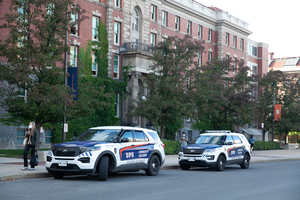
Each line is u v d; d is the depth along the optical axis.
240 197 9.80
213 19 52.66
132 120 37.56
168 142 28.72
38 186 10.73
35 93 19.33
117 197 9.22
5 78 20.19
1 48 20.19
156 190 10.68
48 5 20.86
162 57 29.86
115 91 36.72
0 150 25.31
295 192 11.01
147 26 41.28
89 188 10.63
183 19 47.62
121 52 37.84
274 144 49.28
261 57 69.25
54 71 20.19
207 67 38.19
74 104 19.88
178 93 30.64
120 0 38.22
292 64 91.25
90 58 34.94
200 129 46.78
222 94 35.47
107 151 12.44
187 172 17.25
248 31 60.09
